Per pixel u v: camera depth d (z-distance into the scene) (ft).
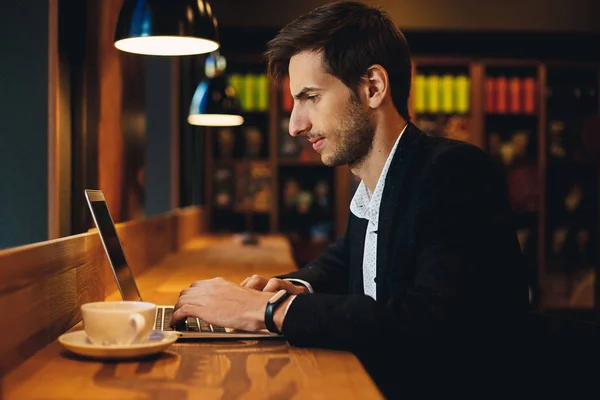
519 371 4.81
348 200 19.92
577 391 4.80
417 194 4.88
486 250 4.63
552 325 4.94
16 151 7.33
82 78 8.22
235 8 18.24
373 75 5.18
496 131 20.68
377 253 5.05
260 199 20.31
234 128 20.77
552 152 20.25
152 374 3.55
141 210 11.84
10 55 7.31
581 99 20.47
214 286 4.69
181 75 18.42
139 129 11.62
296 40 5.19
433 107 19.81
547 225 20.54
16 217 7.36
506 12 18.49
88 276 5.71
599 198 20.31
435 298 4.32
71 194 8.21
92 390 3.23
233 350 4.18
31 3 7.30
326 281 6.35
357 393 3.24
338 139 5.28
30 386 3.30
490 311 4.55
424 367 4.89
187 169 19.15
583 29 18.60
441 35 19.10
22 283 3.91
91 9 8.39
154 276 9.12
